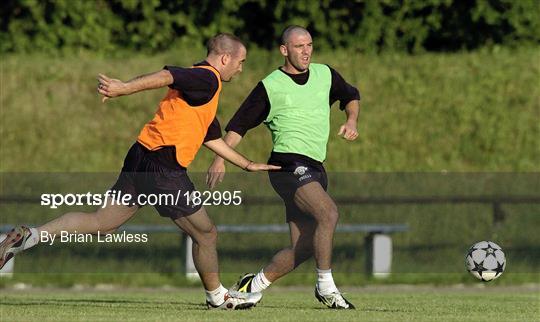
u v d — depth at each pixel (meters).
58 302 32.19
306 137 28.09
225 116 60.16
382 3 66.25
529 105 62.44
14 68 63.16
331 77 28.91
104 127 60.78
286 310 27.77
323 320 24.12
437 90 62.84
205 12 66.19
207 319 24.11
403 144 60.34
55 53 65.38
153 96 62.88
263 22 66.94
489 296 38.91
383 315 26.14
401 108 61.88
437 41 68.50
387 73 63.69
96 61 64.56
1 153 58.22
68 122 60.66
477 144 60.62
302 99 28.27
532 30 66.88
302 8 65.12
